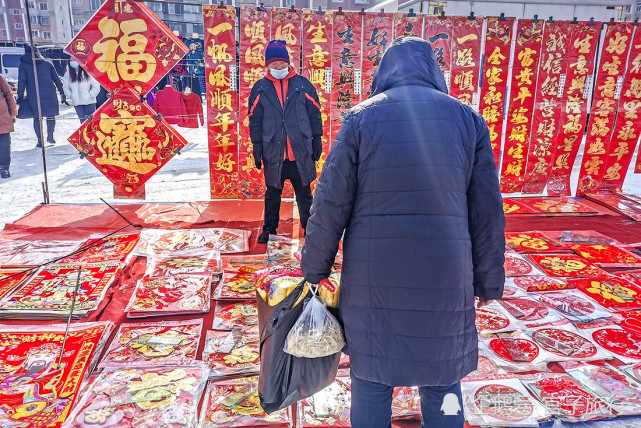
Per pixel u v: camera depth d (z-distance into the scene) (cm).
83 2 4319
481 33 563
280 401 197
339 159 159
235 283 366
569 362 272
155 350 280
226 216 539
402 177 153
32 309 320
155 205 576
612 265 409
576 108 596
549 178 628
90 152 536
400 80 168
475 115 169
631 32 577
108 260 405
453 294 154
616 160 625
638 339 296
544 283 371
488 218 163
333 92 566
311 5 3155
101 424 216
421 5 874
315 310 183
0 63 1602
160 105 699
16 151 885
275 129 425
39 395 239
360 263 159
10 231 485
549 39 572
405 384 157
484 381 254
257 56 552
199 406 236
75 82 866
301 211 455
